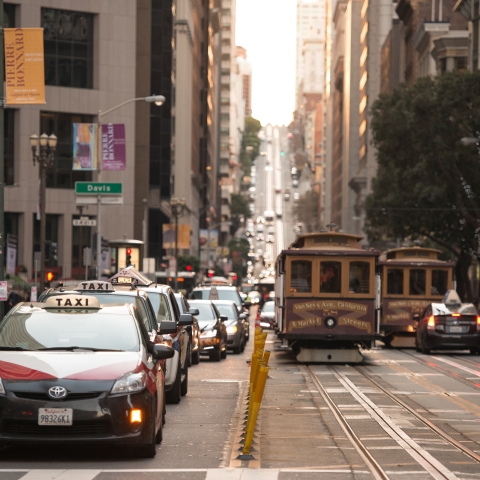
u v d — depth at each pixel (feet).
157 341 67.41
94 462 54.34
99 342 57.67
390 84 579.07
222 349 152.05
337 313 137.49
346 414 80.59
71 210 391.86
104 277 249.14
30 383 52.24
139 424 53.26
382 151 269.03
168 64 460.14
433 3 463.83
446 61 398.62
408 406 86.84
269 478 49.62
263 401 90.27
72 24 399.44
